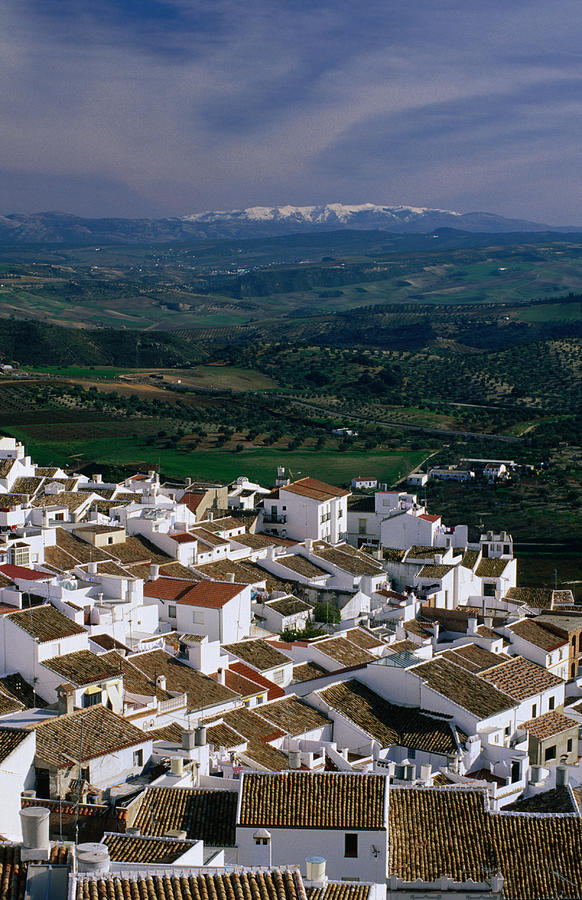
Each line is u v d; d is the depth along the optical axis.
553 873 55.50
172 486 194.75
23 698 74.81
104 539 126.00
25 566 106.62
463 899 54.56
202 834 55.22
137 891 38.09
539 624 115.50
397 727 82.94
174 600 105.62
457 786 67.25
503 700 86.88
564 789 68.19
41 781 60.19
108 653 85.25
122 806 55.41
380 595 136.62
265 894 38.78
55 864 38.59
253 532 160.00
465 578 143.88
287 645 102.19
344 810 56.91
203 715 80.50
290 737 79.50
